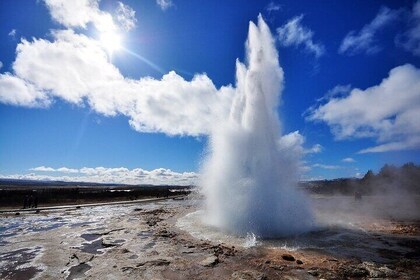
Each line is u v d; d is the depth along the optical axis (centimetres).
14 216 1977
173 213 2136
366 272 714
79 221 1708
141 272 724
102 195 4350
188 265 781
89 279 677
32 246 1029
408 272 717
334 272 716
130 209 2542
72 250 966
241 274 700
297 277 684
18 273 727
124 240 1127
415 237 1159
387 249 963
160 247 997
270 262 802
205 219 1664
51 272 732
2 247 1014
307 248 974
